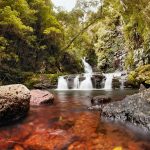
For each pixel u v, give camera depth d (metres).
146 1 14.45
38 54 23.25
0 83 17.81
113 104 5.08
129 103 4.75
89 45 33.88
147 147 3.16
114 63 29.64
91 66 34.12
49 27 22.98
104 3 22.88
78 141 3.44
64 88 18.78
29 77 18.94
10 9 17.88
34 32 23.19
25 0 21.48
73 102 7.94
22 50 21.22
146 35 18.62
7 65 19.12
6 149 3.14
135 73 16.94
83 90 16.48
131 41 23.27
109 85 18.08
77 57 28.34
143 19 15.77
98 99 7.52
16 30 18.56
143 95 4.84
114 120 4.64
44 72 23.39
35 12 21.48
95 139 3.51
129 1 15.66
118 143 3.32
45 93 7.71
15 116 4.97
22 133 3.91
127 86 17.09
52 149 3.12
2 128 4.23
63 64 26.28
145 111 4.16
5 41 17.12
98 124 4.40
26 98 5.43
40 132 3.94
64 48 24.94
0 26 18.19
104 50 31.20
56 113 5.65
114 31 30.69
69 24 25.92
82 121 4.70
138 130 3.95
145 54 21.16
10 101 4.76
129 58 23.91
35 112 5.80
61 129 4.11
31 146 3.25
